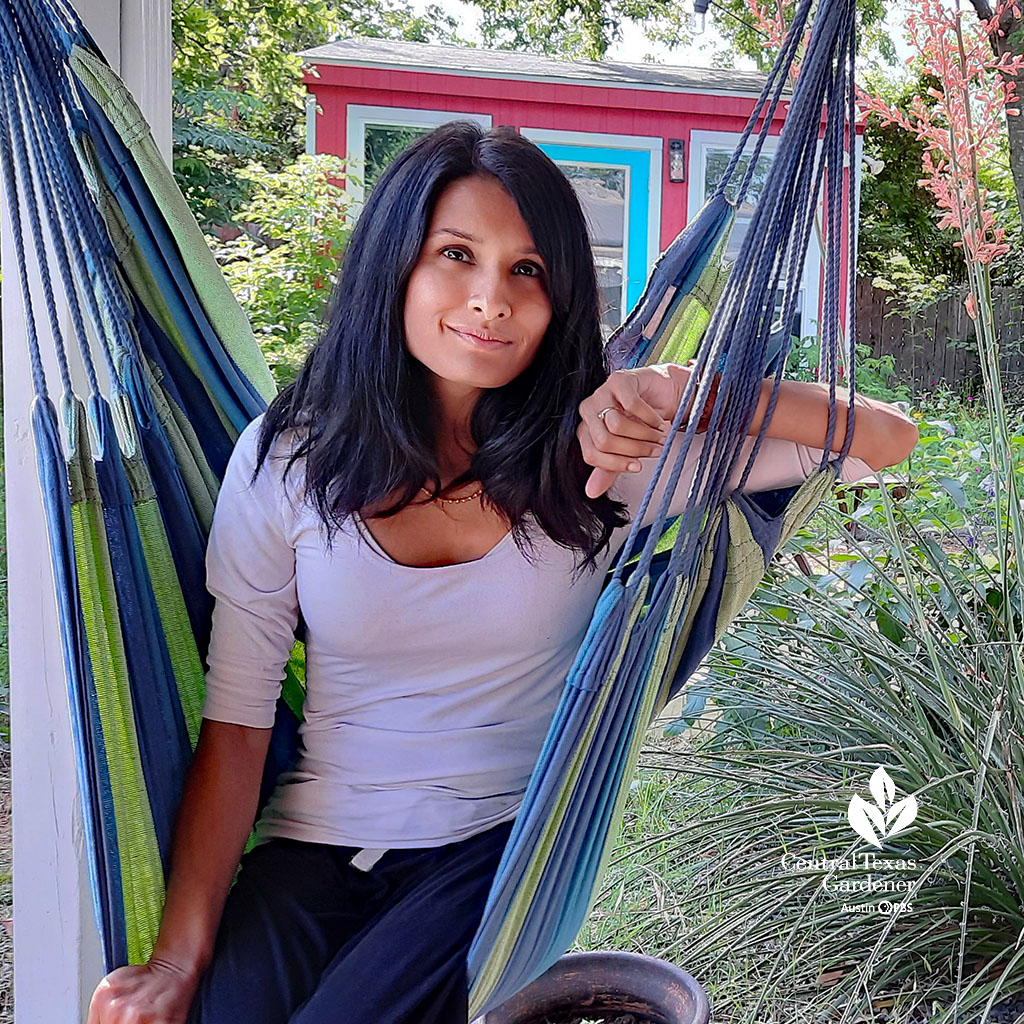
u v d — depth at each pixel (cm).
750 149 758
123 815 121
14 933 177
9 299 166
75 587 116
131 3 170
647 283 153
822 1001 195
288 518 129
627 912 217
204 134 773
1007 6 205
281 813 135
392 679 131
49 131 123
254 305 530
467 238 122
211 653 133
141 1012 113
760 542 134
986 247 207
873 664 229
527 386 131
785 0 213
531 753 135
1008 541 233
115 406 129
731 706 243
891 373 882
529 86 730
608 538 131
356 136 715
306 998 116
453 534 131
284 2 890
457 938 121
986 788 197
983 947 200
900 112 213
